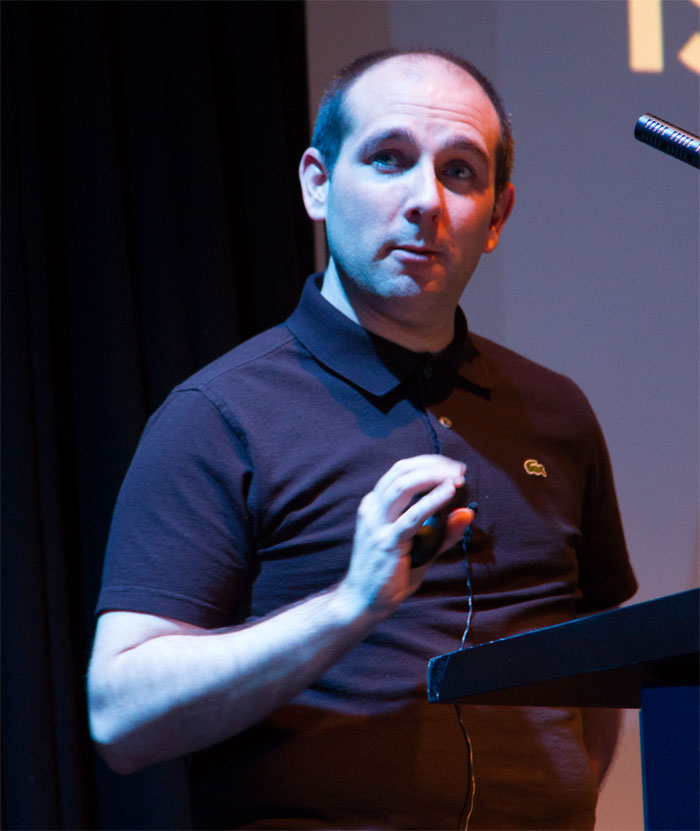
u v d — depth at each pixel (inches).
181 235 182.7
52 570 164.1
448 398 120.3
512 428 124.0
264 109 191.5
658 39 189.9
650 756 58.1
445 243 113.3
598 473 133.7
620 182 187.8
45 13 181.3
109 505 167.8
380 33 202.2
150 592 104.3
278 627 96.9
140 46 183.8
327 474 110.1
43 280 171.3
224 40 193.9
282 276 187.5
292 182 195.3
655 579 179.5
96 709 103.2
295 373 116.2
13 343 167.2
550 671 61.2
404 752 103.0
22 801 155.5
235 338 181.9
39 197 173.0
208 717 98.7
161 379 176.2
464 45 195.6
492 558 113.7
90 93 177.2
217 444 109.9
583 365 185.3
